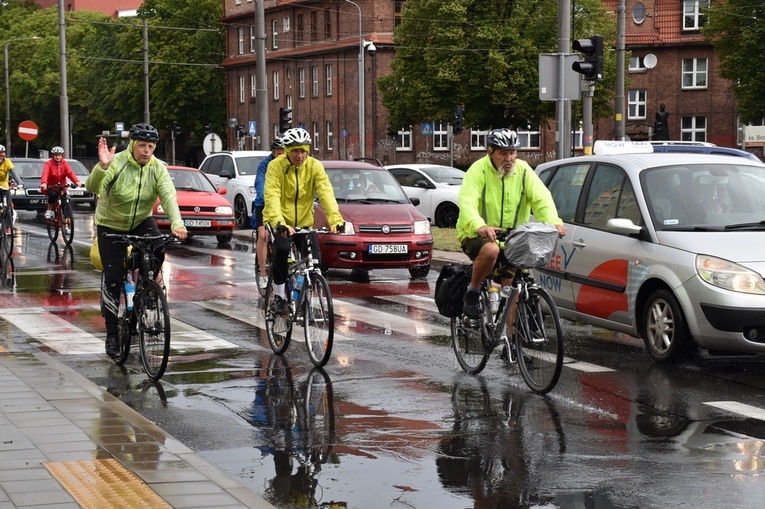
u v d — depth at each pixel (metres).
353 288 23.36
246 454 9.59
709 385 12.73
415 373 13.54
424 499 8.18
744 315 13.31
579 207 16.11
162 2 121.38
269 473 8.95
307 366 14.06
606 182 15.73
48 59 134.38
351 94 104.81
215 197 35.44
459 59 84.81
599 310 15.38
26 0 155.88
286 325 14.74
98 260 14.11
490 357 14.66
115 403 10.89
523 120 87.19
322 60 108.81
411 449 9.73
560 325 11.93
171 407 11.61
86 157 138.88
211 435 10.31
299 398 12.04
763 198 14.96
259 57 46.62
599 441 10.01
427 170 43.03
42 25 139.00
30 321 18.02
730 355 14.75
